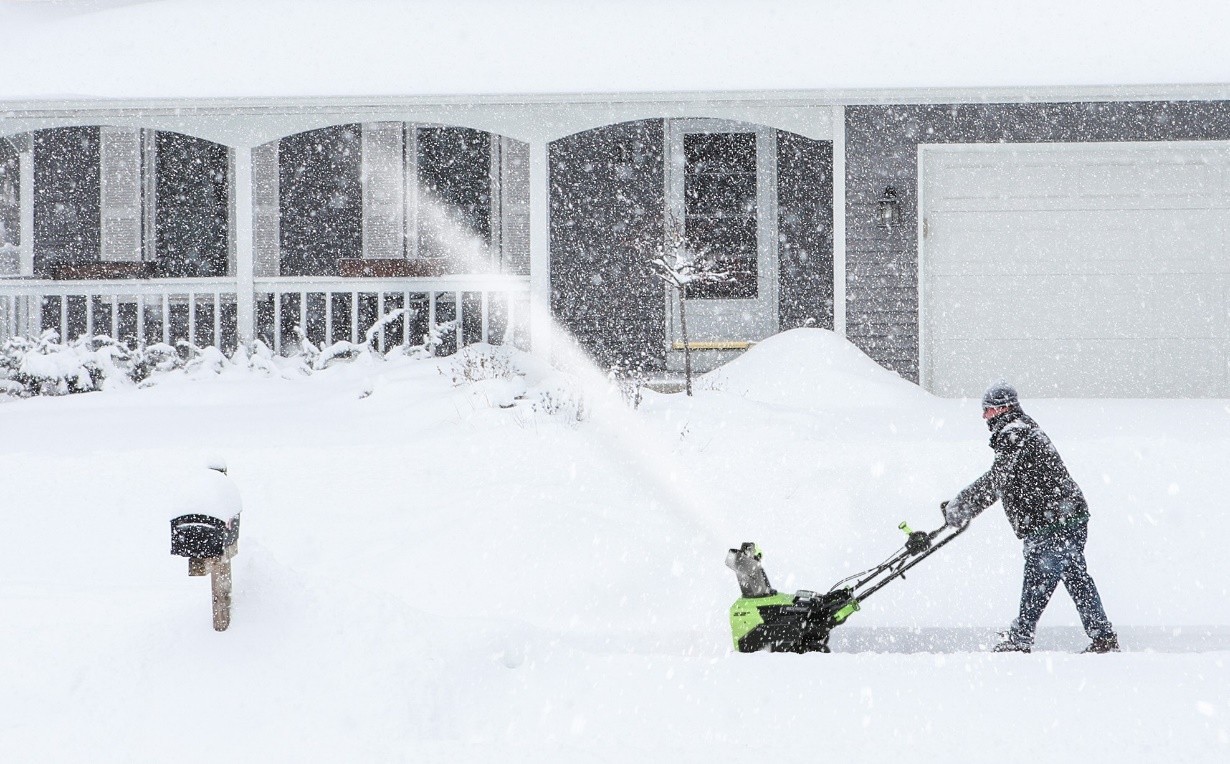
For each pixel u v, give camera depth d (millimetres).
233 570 8125
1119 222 21578
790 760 6367
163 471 14281
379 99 21531
